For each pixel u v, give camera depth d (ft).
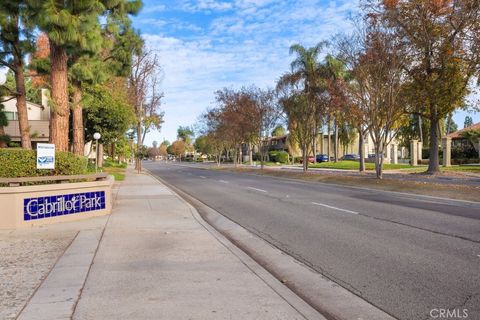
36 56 66.69
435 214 41.32
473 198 52.34
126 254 24.86
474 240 28.91
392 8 74.64
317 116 114.01
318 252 26.58
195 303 16.66
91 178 40.63
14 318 15.05
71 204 37.45
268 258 25.75
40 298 17.15
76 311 15.74
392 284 19.95
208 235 30.94
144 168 204.23
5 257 23.99
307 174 106.63
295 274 22.22
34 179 34.14
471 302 17.42
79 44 44.86
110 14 68.33
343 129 194.08
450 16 80.28
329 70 114.01
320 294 18.97
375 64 71.51
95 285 18.89
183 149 494.18
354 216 40.57
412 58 80.74
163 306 16.30
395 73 72.90
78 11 44.24
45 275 20.39
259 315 15.48
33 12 43.60
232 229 36.01
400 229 33.35
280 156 278.26
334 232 32.71
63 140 47.37
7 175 34.73
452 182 76.89
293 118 115.96
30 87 149.59
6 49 57.93
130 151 230.48
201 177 116.78
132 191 68.08
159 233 31.60
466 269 21.99
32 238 29.40
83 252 25.26
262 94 147.13
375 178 80.07
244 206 50.72
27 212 33.88
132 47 78.02
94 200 39.93
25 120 60.80
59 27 42.34
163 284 19.10
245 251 27.58
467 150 180.45
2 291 18.02
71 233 31.32
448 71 84.07
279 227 35.83
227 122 160.76
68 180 39.17
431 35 80.64
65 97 47.67
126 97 124.47
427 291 18.85
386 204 49.96
